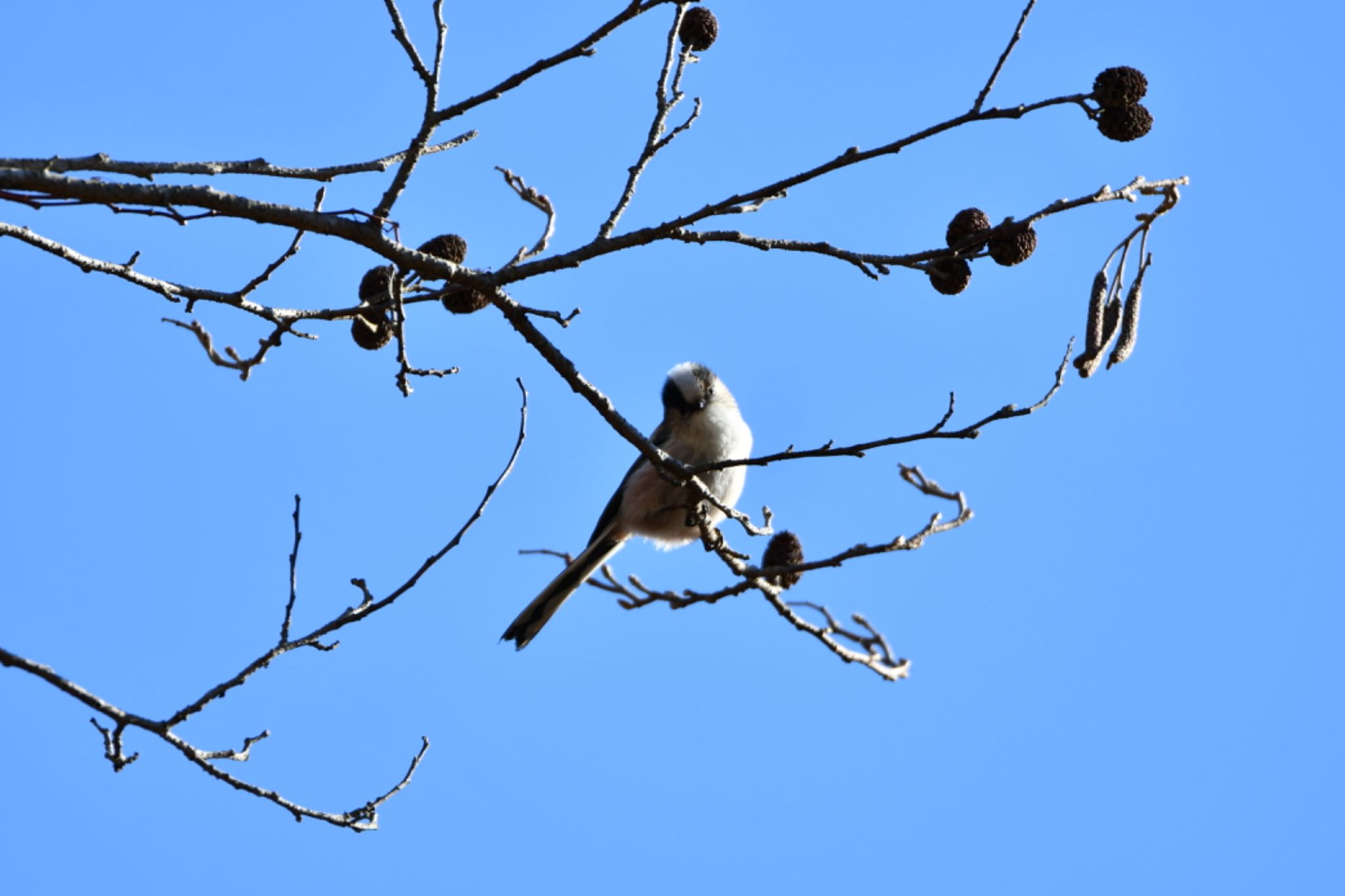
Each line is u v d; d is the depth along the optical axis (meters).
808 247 8.69
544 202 9.80
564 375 8.92
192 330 9.42
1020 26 7.75
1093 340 8.24
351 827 8.47
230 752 7.93
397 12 7.68
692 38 9.10
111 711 7.45
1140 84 7.86
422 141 8.01
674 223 8.41
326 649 8.17
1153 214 8.35
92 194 7.44
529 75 7.89
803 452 8.43
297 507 8.16
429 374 8.89
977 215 8.49
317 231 8.05
